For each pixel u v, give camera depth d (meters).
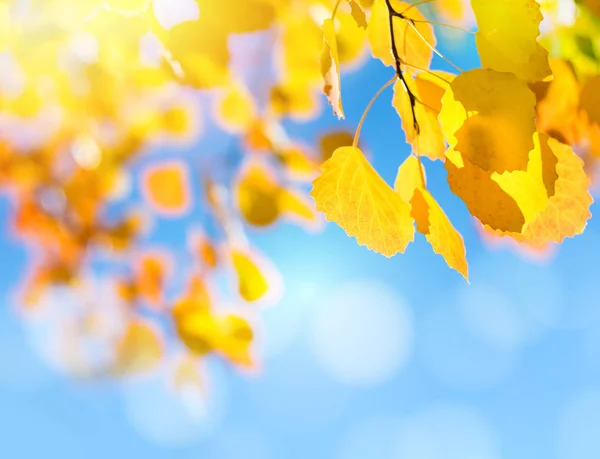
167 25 0.81
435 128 0.75
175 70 0.81
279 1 0.81
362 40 0.92
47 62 0.96
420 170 0.74
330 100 0.74
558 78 0.78
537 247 0.74
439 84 0.75
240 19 0.81
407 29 0.79
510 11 0.72
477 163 0.71
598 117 0.78
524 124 0.71
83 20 0.82
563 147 0.73
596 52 0.78
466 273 0.73
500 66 0.72
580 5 0.78
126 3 0.81
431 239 0.72
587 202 0.73
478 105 0.71
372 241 0.72
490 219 0.71
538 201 0.71
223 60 0.81
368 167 0.73
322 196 0.72
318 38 0.96
